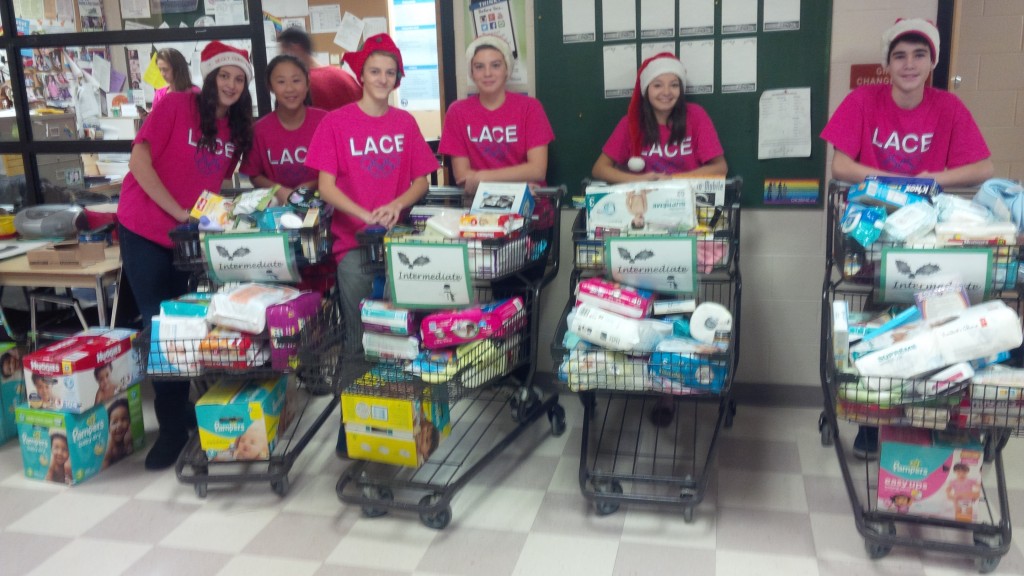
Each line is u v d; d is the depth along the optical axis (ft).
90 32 12.93
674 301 8.24
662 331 7.92
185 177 9.93
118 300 10.97
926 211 7.27
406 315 8.44
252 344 8.62
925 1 9.74
